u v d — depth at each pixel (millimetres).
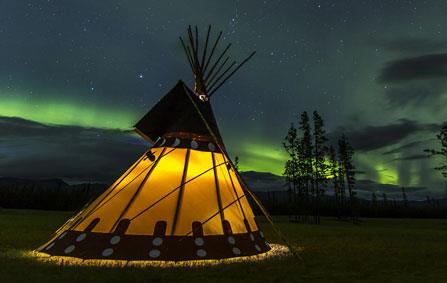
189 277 5148
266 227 20484
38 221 19031
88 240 6535
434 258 7957
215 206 7359
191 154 7941
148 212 6848
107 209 7039
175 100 8594
